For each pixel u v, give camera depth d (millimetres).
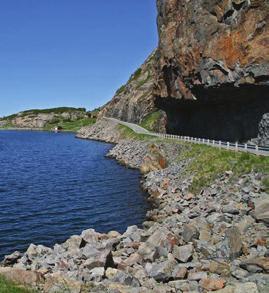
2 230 33969
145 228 31219
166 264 19094
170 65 65750
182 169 47031
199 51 52188
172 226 26562
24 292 15227
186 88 61094
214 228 23953
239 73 44125
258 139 45812
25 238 31953
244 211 25641
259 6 41781
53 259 21984
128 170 68312
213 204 29953
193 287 16984
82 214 39188
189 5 55844
